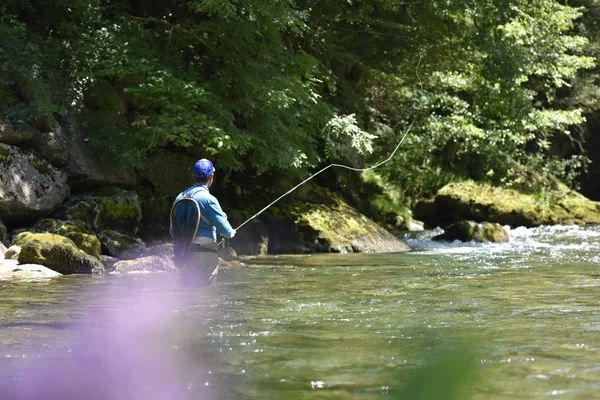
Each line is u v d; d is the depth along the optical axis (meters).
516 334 4.10
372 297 5.97
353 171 20.17
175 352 3.71
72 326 4.56
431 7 18.14
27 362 3.51
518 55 19.00
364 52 18.25
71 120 11.22
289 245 13.11
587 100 27.61
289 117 13.13
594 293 6.10
